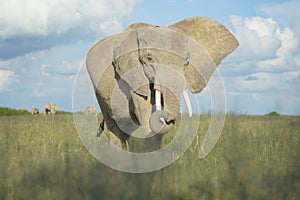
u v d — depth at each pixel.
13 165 5.84
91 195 4.57
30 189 4.90
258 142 7.51
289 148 6.29
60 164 5.71
